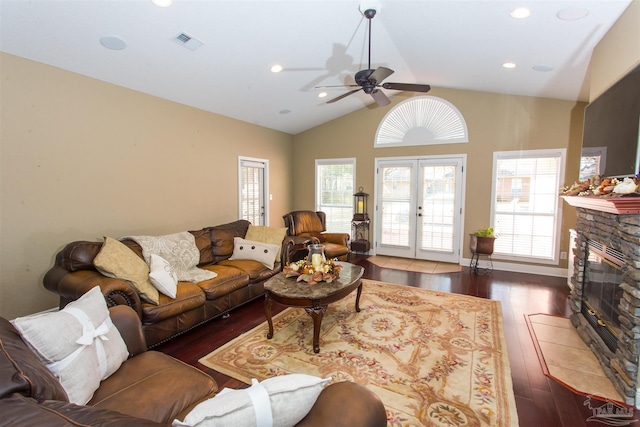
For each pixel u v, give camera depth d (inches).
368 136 245.3
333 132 259.4
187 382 59.6
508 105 195.8
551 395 82.5
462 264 217.3
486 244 191.6
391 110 234.5
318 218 228.5
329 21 120.7
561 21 100.4
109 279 99.5
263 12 110.4
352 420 38.9
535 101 188.4
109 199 141.1
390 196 240.2
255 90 177.8
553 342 109.9
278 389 35.8
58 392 38.9
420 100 222.5
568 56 124.7
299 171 278.2
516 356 101.3
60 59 117.9
